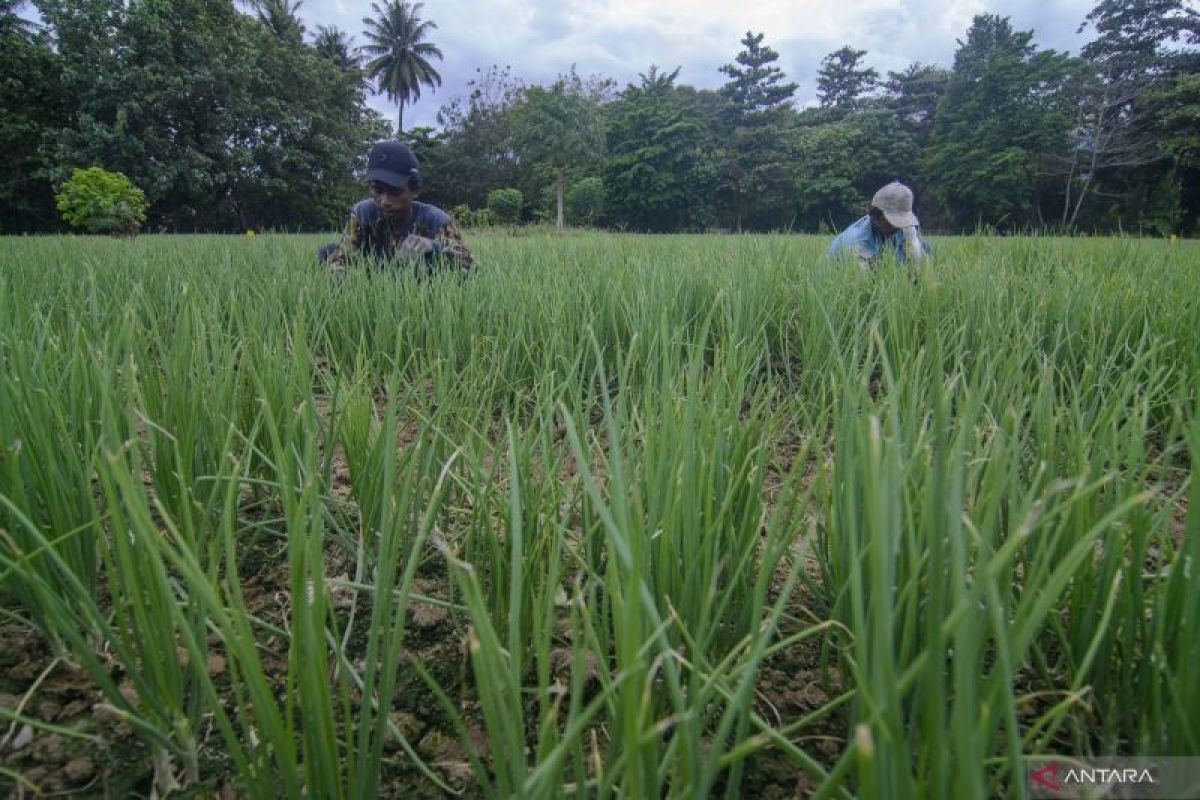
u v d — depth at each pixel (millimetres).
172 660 820
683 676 885
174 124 28844
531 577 988
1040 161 36781
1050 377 1200
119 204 9266
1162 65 38375
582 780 621
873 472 522
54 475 1013
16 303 1643
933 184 40375
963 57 39562
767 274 3207
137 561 940
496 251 5684
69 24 26609
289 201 32344
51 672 1043
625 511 705
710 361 2457
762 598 776
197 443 1278
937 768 546
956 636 495
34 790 853
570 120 38812
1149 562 1266
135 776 881
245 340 1564
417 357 2355
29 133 27031
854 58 56562
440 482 853
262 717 667
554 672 1048
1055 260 4207
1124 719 860
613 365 2369
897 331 2133
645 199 40750
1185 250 5996
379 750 736
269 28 37250
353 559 1326
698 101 51500
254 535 1299
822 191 38219
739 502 1079
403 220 4109
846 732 951
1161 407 1934
